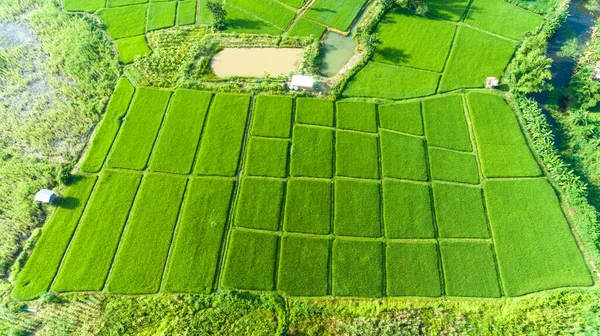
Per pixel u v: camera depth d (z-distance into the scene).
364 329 25.95
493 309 27.11
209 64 39.50
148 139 34.59
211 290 27.66
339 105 36.62
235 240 29.45
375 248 29.33
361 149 34.00
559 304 27.05
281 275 28.14
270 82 37.91
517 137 34.47
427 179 32.56
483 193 31.97
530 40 37.00
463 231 30.12
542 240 29.61
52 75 38.97
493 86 37.62
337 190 31.84
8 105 36.97
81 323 26.56
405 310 26.98
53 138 34.97
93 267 28.58
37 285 28.02
